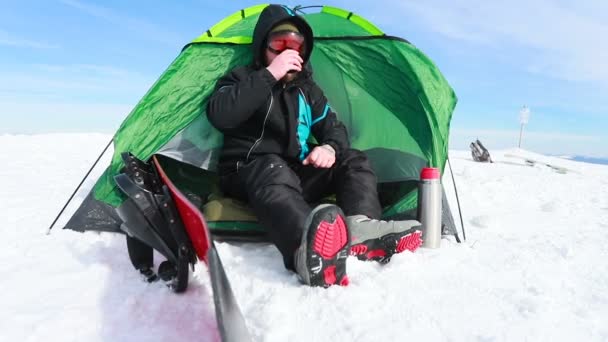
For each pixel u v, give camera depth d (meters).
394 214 2.17
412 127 2.38
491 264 1.68
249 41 2.38
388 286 1.38
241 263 1.60
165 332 1.12
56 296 1.31
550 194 4.13
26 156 5.54
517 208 3.28
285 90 2.06
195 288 1.39
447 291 1.37
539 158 10.12
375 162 2.39
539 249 1.96
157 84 2.13
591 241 2.18
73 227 2.02
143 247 1.49
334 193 2.04
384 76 2.47
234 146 2.04
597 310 1.31
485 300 1.32
